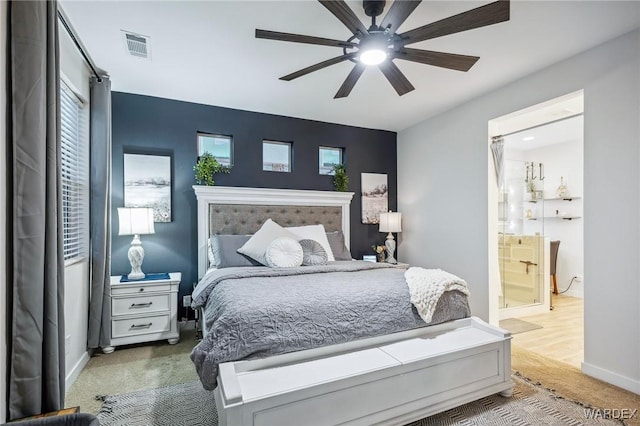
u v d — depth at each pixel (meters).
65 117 2.45
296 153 4.17
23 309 1.41
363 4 1.93
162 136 3.51
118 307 2.86
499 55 2.58
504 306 4.21
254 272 2.59
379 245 4.66
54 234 1.54
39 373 1.45
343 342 1.89
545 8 1.99
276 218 3.92
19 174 1.42
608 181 2.37
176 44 2.42
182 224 3.58
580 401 2.09
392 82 2.33
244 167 3.89
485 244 3.41
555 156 5.42
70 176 2.54
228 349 1.64
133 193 3.38
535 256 4.42
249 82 3.10
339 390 1.60
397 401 1.75
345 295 2.01
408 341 2.07
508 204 4.65
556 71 2.72
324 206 4.19
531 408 2.01
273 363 1.72
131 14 2.05
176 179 3.57
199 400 2.09
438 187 4.03
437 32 1.73
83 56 2.49
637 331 2.20
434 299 2.15
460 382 1.95
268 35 1.77
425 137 4.25
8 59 1.41
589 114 2.49
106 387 2.25
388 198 4.74
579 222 5.14
